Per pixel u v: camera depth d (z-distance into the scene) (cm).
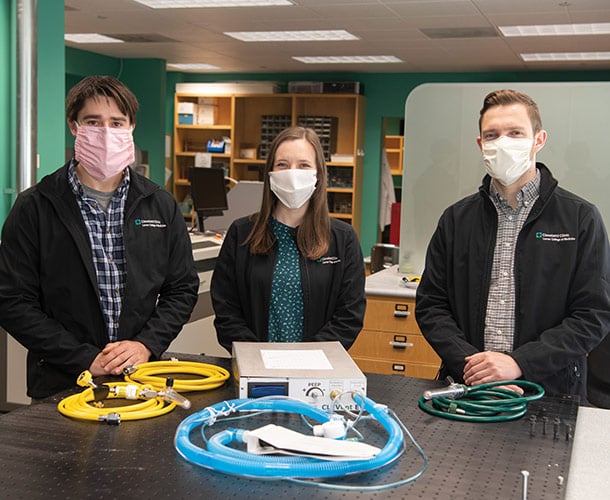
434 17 699
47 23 526
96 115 195
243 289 217
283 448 126
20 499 111
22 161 478
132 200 204
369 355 378
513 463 130
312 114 1120
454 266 208
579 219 198
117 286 201
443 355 199
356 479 121
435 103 397
